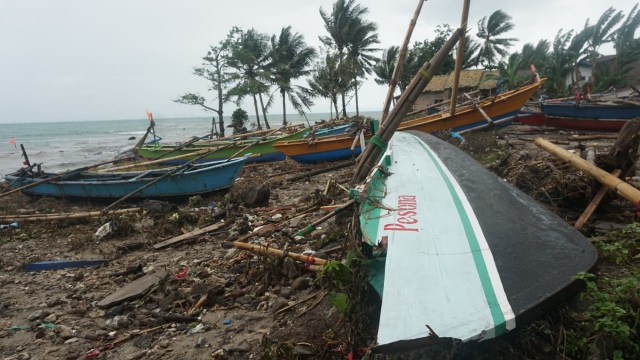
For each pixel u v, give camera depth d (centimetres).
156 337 500
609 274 450
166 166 1980
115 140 6056
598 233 562
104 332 521
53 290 670
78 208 1215
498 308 292
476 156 1296
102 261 770
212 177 1148
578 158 662
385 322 285
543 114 1922
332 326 432
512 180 726
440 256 360
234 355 441
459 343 263
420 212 447
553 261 353
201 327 507
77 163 2833
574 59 3778
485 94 3419
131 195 1082
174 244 827
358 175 567
